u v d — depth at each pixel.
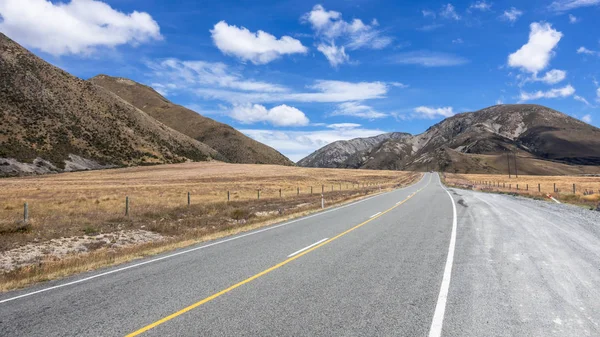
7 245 12.04
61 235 13.97
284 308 5.22
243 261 8.40
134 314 5.17
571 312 4.88
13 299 6.23
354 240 10.72
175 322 4.82
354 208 21.22
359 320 4.73
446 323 4.59
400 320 4.70
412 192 38.06
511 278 6.47
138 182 65.50
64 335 4.53
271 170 104.94
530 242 9.82
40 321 5.04
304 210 21.25
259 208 23.41
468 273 6.84
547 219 14.77
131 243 13.71
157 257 9.41
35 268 8.95
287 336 4.30
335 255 8.72
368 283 6.34
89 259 9.66
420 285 6.15
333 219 16.22
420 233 11.70
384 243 10.10
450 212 17.94
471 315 4.82
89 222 16.70
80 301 5.89
